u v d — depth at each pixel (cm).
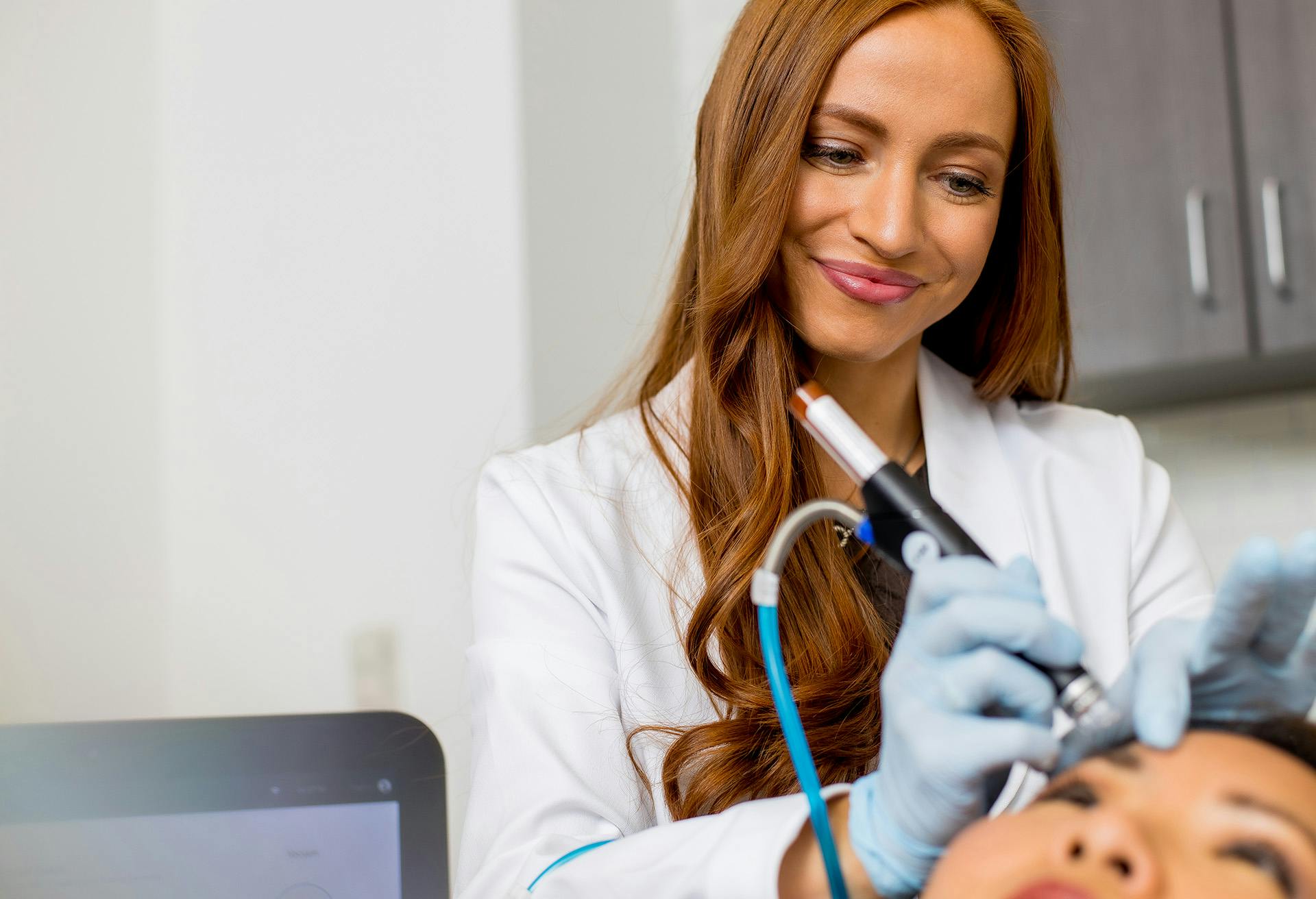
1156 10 205
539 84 212
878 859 57
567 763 90
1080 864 45
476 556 105
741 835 63
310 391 214
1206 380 215
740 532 97
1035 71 95
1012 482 107
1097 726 51
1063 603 103
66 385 208
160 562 212
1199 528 233
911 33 88
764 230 92
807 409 60
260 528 213
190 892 55
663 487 104
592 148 221
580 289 215
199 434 216
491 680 95
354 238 216
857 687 93
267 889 55
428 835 57
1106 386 220
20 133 208
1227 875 44
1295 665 50
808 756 58
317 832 56
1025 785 77
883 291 92
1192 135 201
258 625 211
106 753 55
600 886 67
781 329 99
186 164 221
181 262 219
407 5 217
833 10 89
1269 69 195
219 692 209
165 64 221
